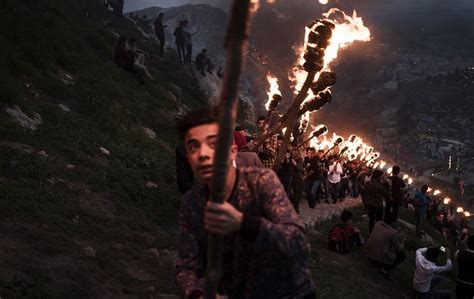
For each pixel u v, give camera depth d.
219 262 1.70
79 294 5.25
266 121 5.83
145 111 15.29
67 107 12.41
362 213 16.95
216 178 1.59
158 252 7.00
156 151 12.41
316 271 10.03
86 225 6.91
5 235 5.82
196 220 2.13
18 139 9.00
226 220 1.65
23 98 11.09
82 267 5.75
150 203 8.84
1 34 13.92
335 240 11.81
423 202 17.23
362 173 17.59
